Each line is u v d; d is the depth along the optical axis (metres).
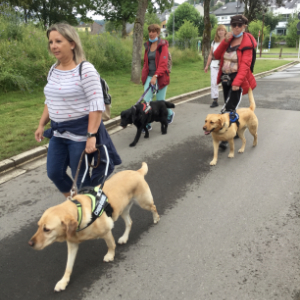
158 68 6.21
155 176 4.55
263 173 4.46
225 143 5.71
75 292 2.46
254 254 2.78
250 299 2.30
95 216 2.35
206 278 2.53
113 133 6.75
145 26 40.09
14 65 10.85
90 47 15.90
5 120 7.23
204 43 19.06
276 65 20.92
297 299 2.28
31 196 4.09
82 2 25.98
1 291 2.51
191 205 3.70
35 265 2.80
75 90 2.59
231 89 5.56
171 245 2.98
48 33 2.57
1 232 3.32
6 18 13.33
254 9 25.98
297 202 3.63
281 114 7.56
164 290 2.43
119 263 2.76
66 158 2.97
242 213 3.46
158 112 6.20
